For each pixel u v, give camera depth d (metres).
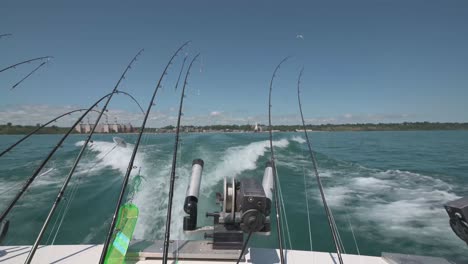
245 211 1.48
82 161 8.98
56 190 6.26
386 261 2.40
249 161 8.98
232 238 2.24
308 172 8.32
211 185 6.61
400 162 10.66
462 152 13.89
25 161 9.38
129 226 2.44
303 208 5.46
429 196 6.14
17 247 2.63
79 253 2.54
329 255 2.50
